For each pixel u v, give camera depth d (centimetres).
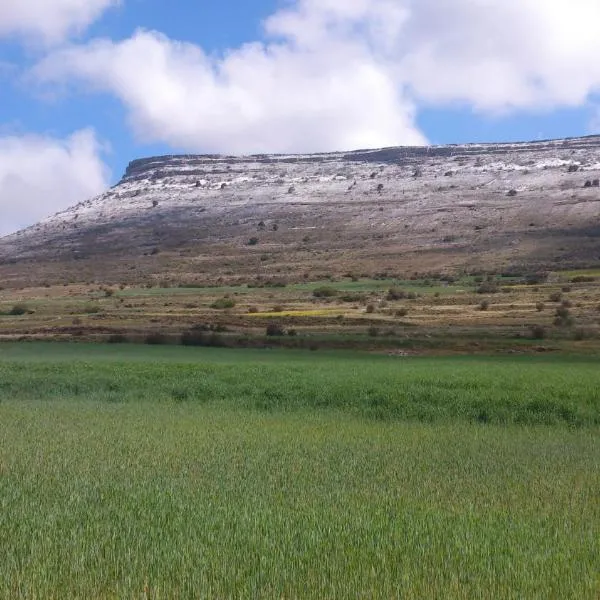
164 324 8712
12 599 1093
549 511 1631
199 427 3003
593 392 3534
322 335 7381
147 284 17925
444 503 1698
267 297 13425
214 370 4666
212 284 17288
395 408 3494
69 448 2455
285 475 2006
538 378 4041
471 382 3894
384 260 19875
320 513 1569
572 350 6506
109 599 1095
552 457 2325
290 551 1305
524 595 1121
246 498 1719
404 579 1174
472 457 2317
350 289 14738
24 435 2766
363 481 1941
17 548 1316
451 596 1112
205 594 1111
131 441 2609
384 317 9369
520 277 15512
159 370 4688
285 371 4541
